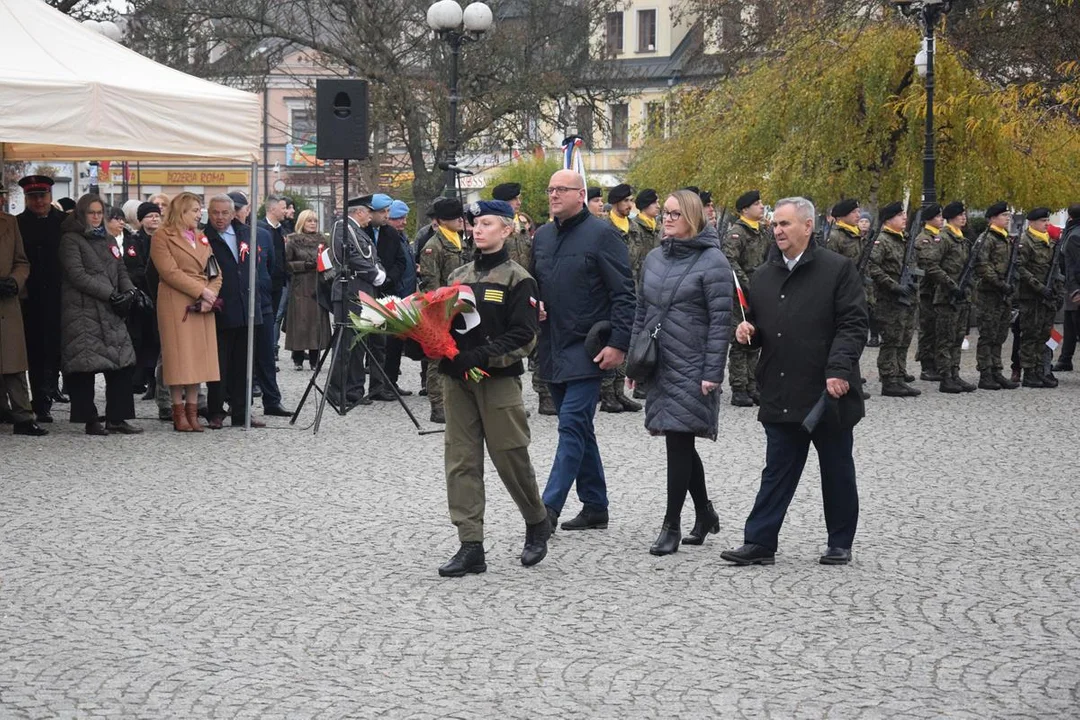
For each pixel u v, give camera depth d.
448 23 24.95
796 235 8.83
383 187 47.28
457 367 8.39
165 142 13.78
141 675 6.62
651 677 6.59
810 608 7.88
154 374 17.80
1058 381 21.36
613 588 8.36
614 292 9.66
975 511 10.71
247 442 14.41
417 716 6.03
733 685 6.46
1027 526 10.16
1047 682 6.49
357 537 9.77
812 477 12.14
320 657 6.92
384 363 18.11
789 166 28.34
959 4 31.14
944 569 8.82
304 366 23.52
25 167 41.38
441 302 8.35
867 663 6.81
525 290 8.66
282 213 19.44
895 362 18.75
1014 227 29.80
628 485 11.85
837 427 8.70
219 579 8.53
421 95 42.66
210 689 6.41
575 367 9.74
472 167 52.53
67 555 9.18
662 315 9.26
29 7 14.42
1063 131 28.53
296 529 10.02
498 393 8.63
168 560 9.04
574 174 9.79
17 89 12.83
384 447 14.12
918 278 18.69
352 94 15.96
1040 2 29.34
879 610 7.84
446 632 7.38
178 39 41.09
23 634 7.33
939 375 19.61
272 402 16.72
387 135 43.41
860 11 30.20
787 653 6.99
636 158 40.84
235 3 41.84
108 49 14.56
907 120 27.12
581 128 46.16
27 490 11.52
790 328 8.79
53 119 13.02
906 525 10.19
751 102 29.95
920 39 27.23
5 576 8.60
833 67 27.92
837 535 9.01
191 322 14.90
